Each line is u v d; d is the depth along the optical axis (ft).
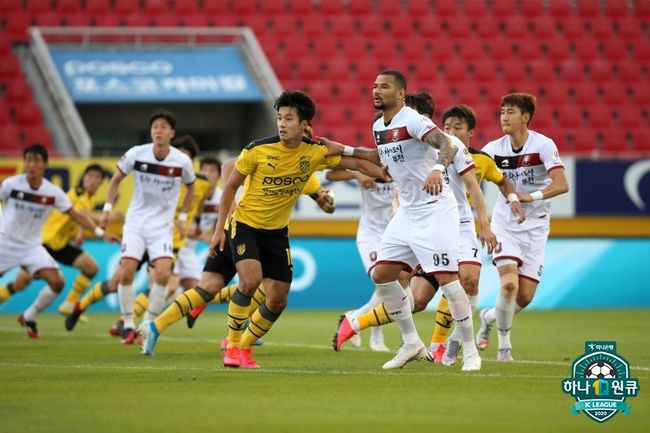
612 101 304.30
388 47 306.76
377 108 108.88
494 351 140.15
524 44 312.91
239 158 108.99
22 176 160.15
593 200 236.63
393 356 130.31
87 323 192.65
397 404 85.61
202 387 95.61
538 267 128.26
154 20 304.09
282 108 107.04
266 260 112.27
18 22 296.51
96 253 223.92
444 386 96.43
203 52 294.46
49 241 176.14
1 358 125.70
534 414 81.25
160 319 127.03
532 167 128.06
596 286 240.12
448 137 103.71
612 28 319.88
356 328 130.11
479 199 111.96
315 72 297.53
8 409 82.69
